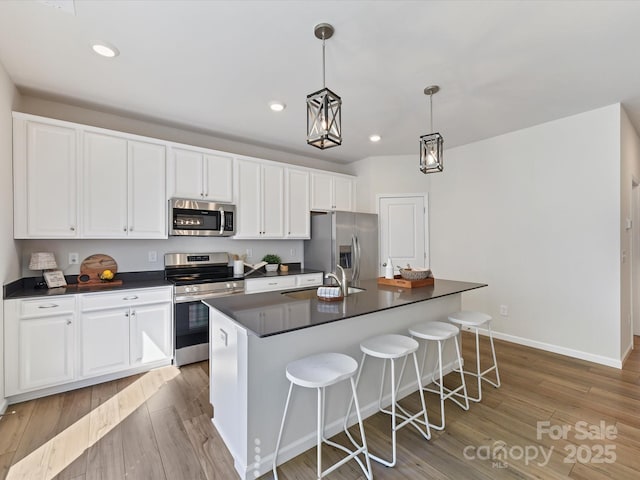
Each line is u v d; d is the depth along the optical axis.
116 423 2.08
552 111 3.10
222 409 1.94
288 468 1.72
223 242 3.88
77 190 2.67
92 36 1.93
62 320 2.46
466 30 1.88
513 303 3.68
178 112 3.08
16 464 1.71
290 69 2.31
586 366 2.99
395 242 4.66
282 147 4.25
